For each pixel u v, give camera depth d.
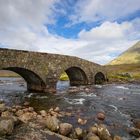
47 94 24.97
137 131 10.21
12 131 7.82
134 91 30.03
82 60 36.00
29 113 14.10
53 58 27.02
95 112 15.55
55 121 10.00
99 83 46.53
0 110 14.01
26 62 22.67
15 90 29.58
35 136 7.83
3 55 20.00
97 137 8.87
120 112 15.73
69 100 21.14
